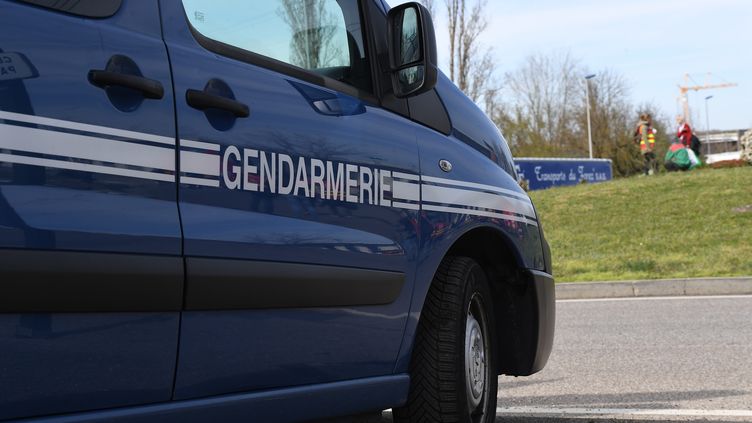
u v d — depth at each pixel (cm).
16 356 198
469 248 403
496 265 411
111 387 219
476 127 400
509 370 416
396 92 329
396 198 318
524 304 411
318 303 279
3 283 193
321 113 291
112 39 225
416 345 345
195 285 236
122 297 218
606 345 692
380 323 309
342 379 296
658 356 633
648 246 1427
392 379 319
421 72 323
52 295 203
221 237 244
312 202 279
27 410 202
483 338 383
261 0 288
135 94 227
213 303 242
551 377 569
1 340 195
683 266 1230
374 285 303
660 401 484
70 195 208
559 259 1384
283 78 281
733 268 1190
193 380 240
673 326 784
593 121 5884
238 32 273
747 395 495
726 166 2522
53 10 214
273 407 265
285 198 268
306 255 273
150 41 237
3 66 198
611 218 1711
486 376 384
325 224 283
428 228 334
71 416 210
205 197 242
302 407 277
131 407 225
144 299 223
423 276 331
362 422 314
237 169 252
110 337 217
